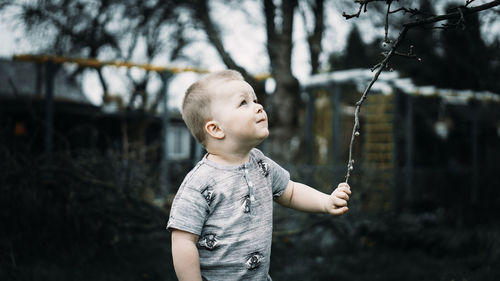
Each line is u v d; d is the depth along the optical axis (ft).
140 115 34.24
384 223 19.62
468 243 16.98
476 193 29.40
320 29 28.71
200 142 5.64
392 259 16.40
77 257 14.61
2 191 14.58
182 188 5.43
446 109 38.19
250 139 5.31
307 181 20.97
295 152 35.14
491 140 42.06
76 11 28.53
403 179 26.37
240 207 5.29
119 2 28.07
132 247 16.79
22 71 38.55
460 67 22.49
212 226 5.29
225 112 5.30
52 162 16.37
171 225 5.22
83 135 26.35
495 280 12.52
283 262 16.10
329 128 43.55
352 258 16.58
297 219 18.78
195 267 5.17
